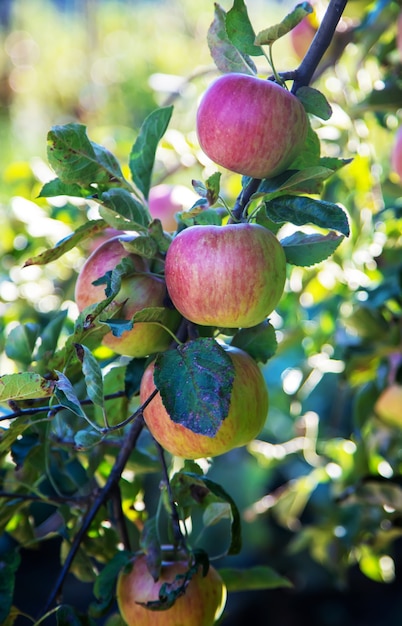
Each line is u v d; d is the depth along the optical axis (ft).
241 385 2.53
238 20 2.55
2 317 4.02
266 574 2.97
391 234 3.85
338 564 3.96
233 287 2.43
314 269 3.85
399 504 3.54
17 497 2.83
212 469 6.10
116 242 2.71
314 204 2.51
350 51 4.00
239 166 2.54
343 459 4.14
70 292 3.88
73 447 2.93
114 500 2.84
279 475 6.35
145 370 2.65
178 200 3.38
